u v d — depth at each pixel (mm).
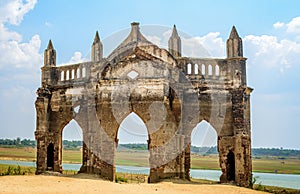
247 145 35469
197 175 72625
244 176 34969
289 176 82750
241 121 35781
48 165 40125
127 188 29188
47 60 41312
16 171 42812
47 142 40125
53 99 40812
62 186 29078
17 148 169125
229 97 36969
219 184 34250
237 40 37531
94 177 35688
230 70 37312
